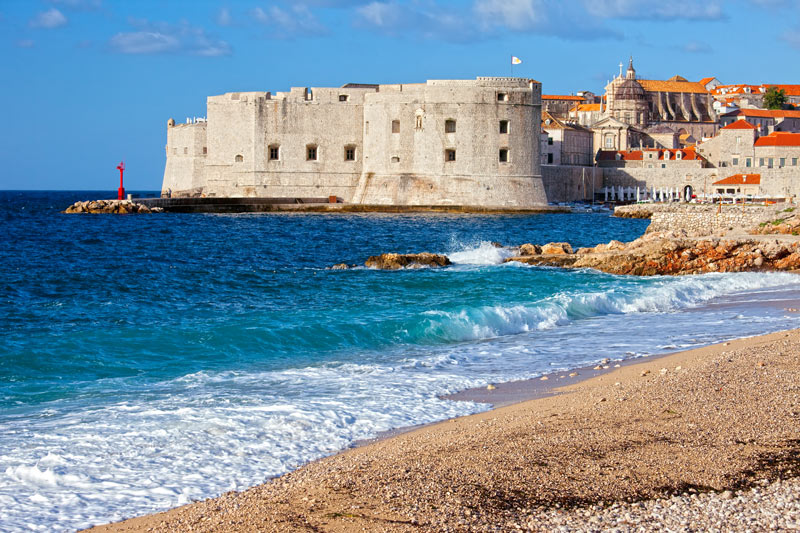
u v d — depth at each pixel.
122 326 32.19
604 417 18.08
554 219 114.75
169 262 61.34
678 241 50.81
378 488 14.26
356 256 67.56
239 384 22.70
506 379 23.17
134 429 18.17
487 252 57.59
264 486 15.01
